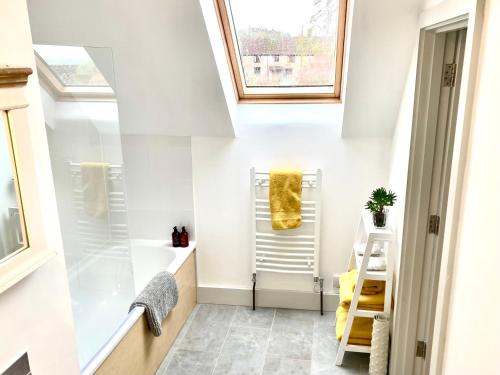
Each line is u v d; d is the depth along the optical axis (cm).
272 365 259
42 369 114
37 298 111
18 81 95
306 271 313
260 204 308
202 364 261
